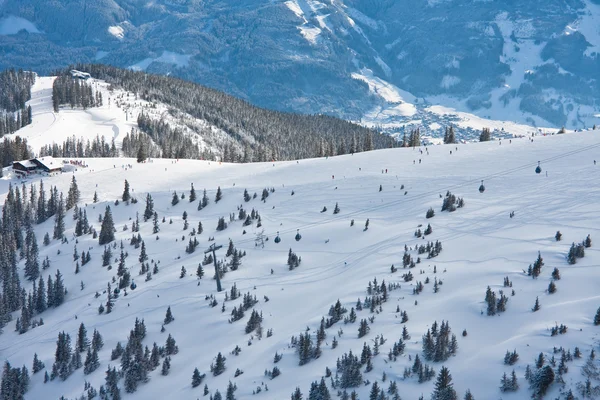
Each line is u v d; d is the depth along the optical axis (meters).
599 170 121.75
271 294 92.88
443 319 70.62
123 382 77.56
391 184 138.88
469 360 60.94
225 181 169.00
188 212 149.00
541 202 109.50
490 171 135.00
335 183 147.00
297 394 60.28
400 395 57.91
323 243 111.94
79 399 76.50
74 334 96.81
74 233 148.25
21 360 94.44
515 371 57.16
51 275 128.88
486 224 103.56
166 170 187.62
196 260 114.94
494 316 68.69
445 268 86.38
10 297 120.81
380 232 111.44
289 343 73.81
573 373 55.19
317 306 84.25
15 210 161.12
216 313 89.56
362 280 88.62
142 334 87.75
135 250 129.50
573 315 64.44
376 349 65.94
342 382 61.31
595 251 82.19
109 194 170.00
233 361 73.94
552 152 140.88
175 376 75.38
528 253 85.75
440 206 118.25
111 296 107.50
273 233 121.81
